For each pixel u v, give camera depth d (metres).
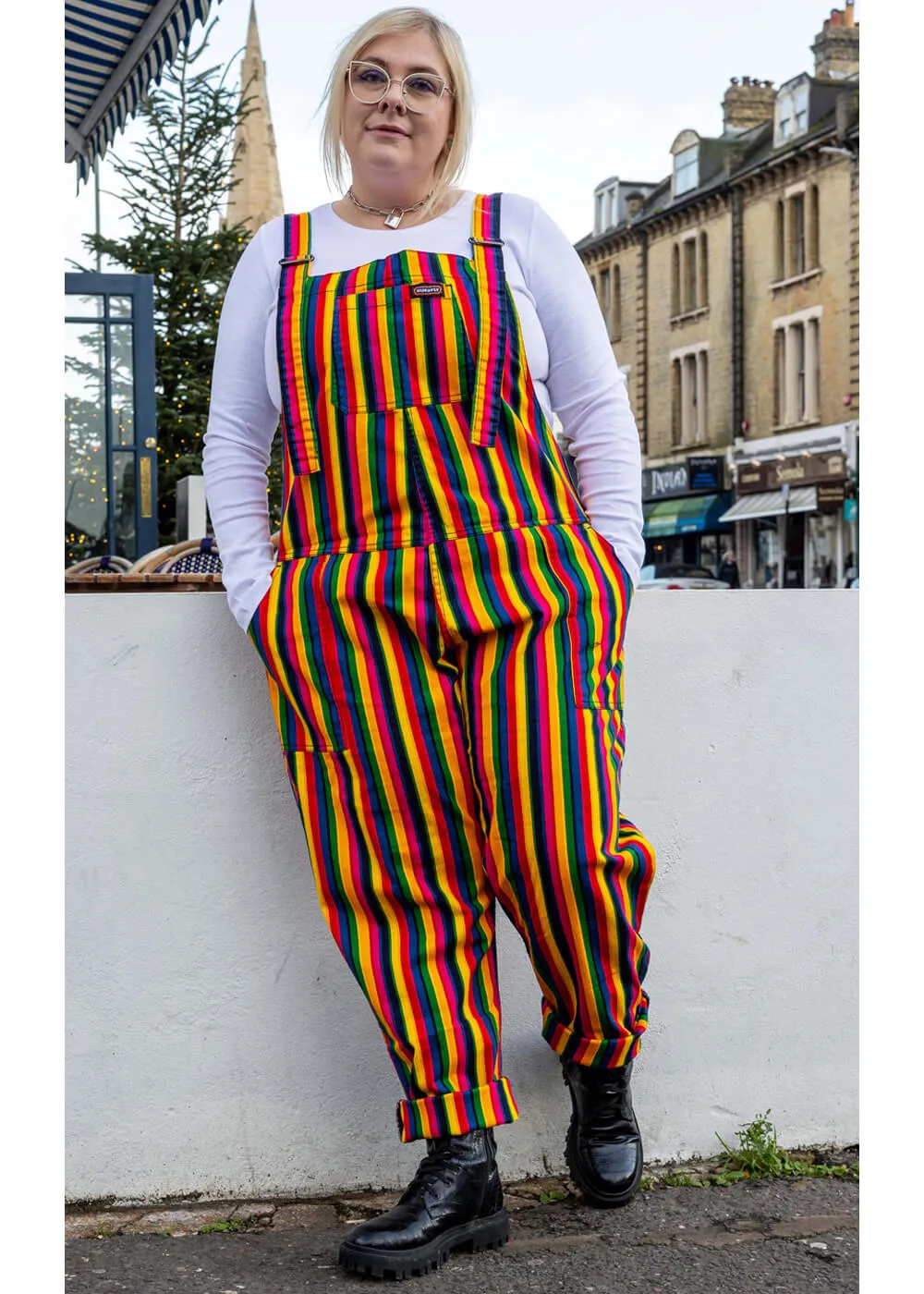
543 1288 1.88
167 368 14.17
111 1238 2.11
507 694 1.97
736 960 2.43
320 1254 2.02
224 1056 2.30
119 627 2.28
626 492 2.15
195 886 2.29
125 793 2.28
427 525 2.01
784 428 28.50
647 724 2.40
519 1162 2.35
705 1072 2.42
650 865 2.04
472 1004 2.01
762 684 2.44
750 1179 2.31
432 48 2.14
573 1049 2.11
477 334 2.02
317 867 2.06
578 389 2.18
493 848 2.00
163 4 6.56
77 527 6.34
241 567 2.14
